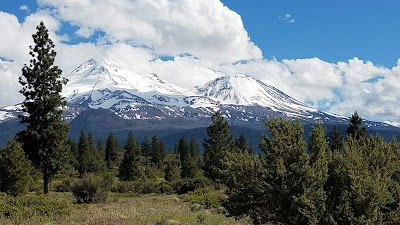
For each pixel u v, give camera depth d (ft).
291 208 40.63
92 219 63.10
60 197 126.52
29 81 147.23
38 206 71.56
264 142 44.42
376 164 42.06
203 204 96.02
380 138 44.88
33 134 140.77
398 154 43.83
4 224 59.67
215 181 174.09
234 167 46.24
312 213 38.47
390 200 39.50
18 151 120.37
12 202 72.84
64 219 64.85
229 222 58.75
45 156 143.02
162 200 109.50
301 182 40.78
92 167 247.70
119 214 68.54
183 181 170.30
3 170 116.57
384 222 38.78
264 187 42.65
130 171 223.51
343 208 37.93
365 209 37.58
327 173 41.57
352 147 42.24
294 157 42.19
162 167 348.79
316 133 42.75
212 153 220.02
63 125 146.72
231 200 47.39
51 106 145.07
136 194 146.82
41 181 220.23
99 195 107.04
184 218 63.31
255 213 45.39
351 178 38.50
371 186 37.22
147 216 66.49
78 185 106.93
